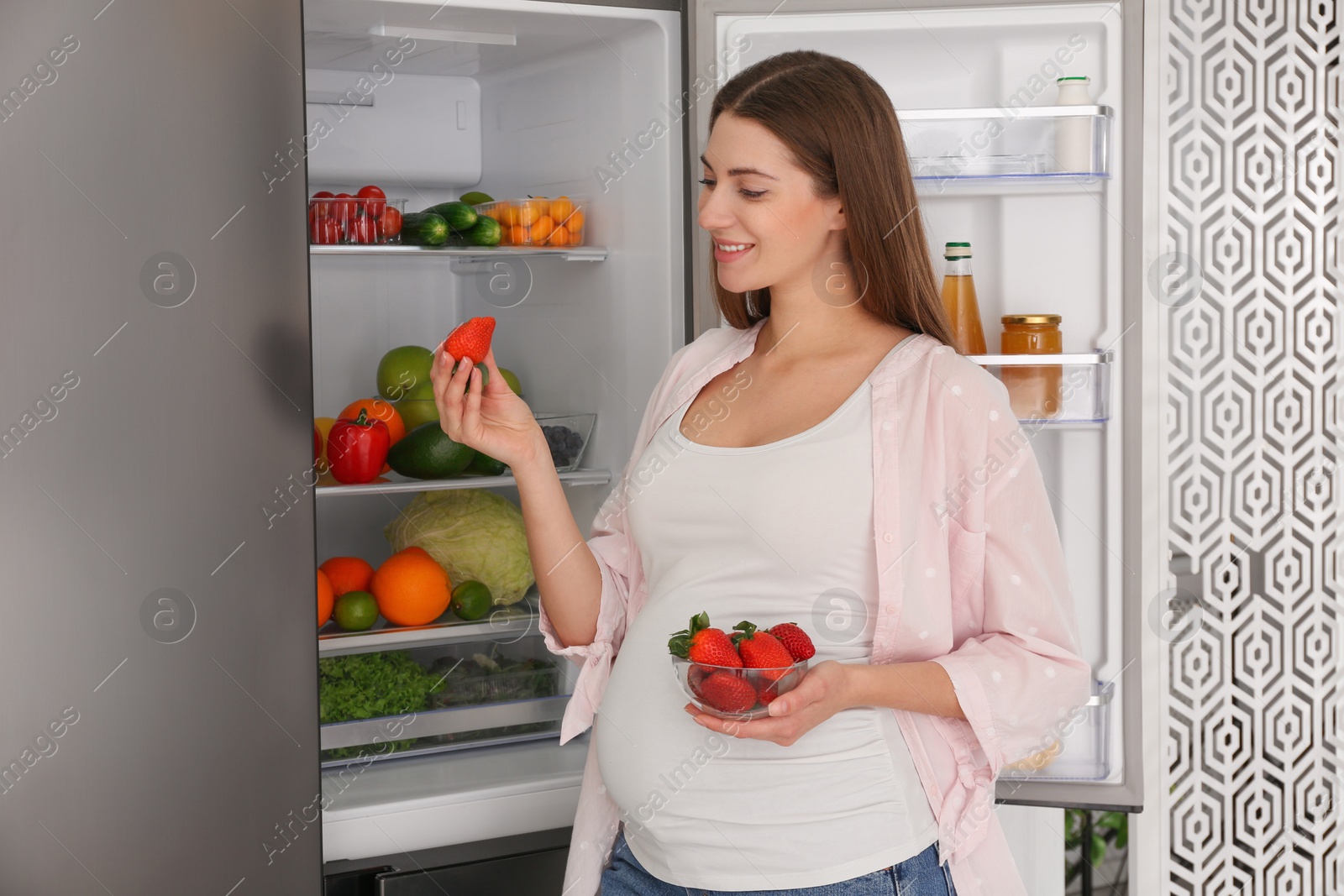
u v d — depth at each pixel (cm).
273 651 126
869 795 104
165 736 122
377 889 150
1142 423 160
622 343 171
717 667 98
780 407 113
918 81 164
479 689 174
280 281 124
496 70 186
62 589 117
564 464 172
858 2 153
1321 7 176
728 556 111
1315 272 167
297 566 126
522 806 164
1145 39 159
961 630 114
